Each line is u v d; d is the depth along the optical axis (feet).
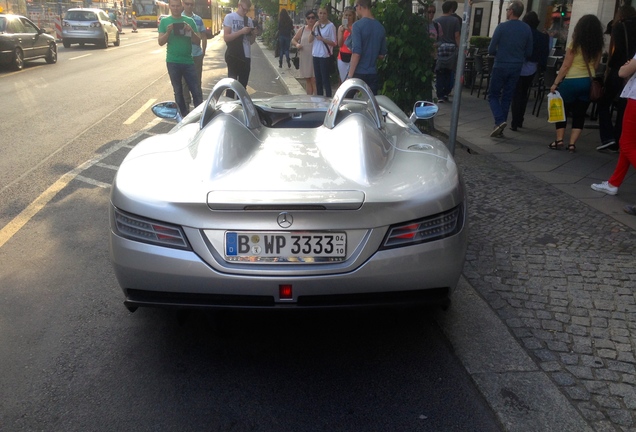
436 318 10.94
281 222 8.34
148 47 88.63
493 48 26.43
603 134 24.50
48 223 15.81
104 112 33.04
